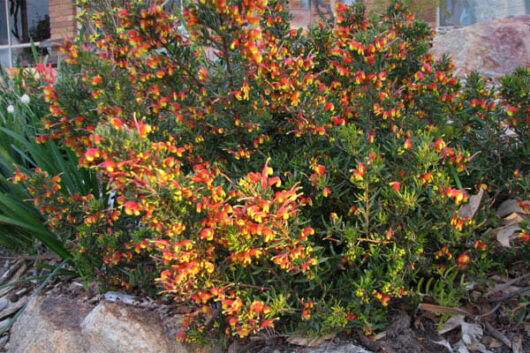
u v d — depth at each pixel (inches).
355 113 87.5
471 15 264.4
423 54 106.8
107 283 96.7
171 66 74.7
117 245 91.2
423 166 71.4
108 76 74.6
